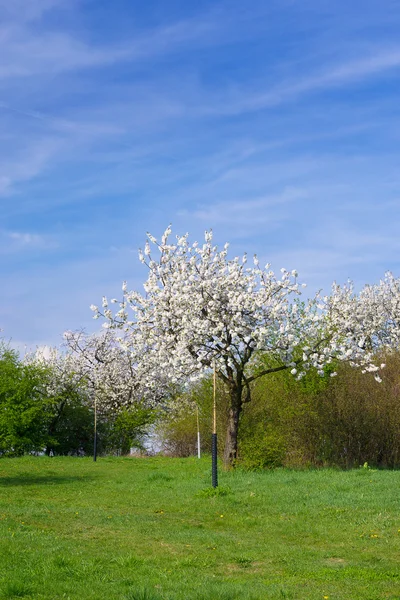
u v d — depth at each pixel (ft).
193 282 82.69
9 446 119.85
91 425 165.17
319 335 86.74
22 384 120.06
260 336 77.56
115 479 81.51
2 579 29.73
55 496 65.62
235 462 79.97
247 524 47.67
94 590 28.96
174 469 91.35
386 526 44.91
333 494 57.72
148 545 40.19
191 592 28.63
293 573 33.73
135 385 158.71
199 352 81.71
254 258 83.56
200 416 113.60
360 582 31.19
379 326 138.10
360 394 86.84
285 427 84.53
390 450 85.56
